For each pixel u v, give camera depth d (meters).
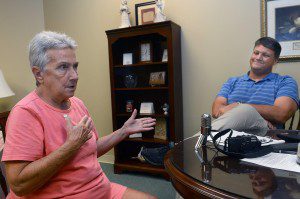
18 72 3.43
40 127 1.02
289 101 1.96
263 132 1.38
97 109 3.33
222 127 1.46
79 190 1.08
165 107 2.74
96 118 3.35
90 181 1.12
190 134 2.85
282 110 1.92
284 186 0.71
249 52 2.54
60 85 1.04
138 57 2.96
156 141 2.72
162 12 2.71
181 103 2.82
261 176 0.78
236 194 0.67
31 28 3.47
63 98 1.09
